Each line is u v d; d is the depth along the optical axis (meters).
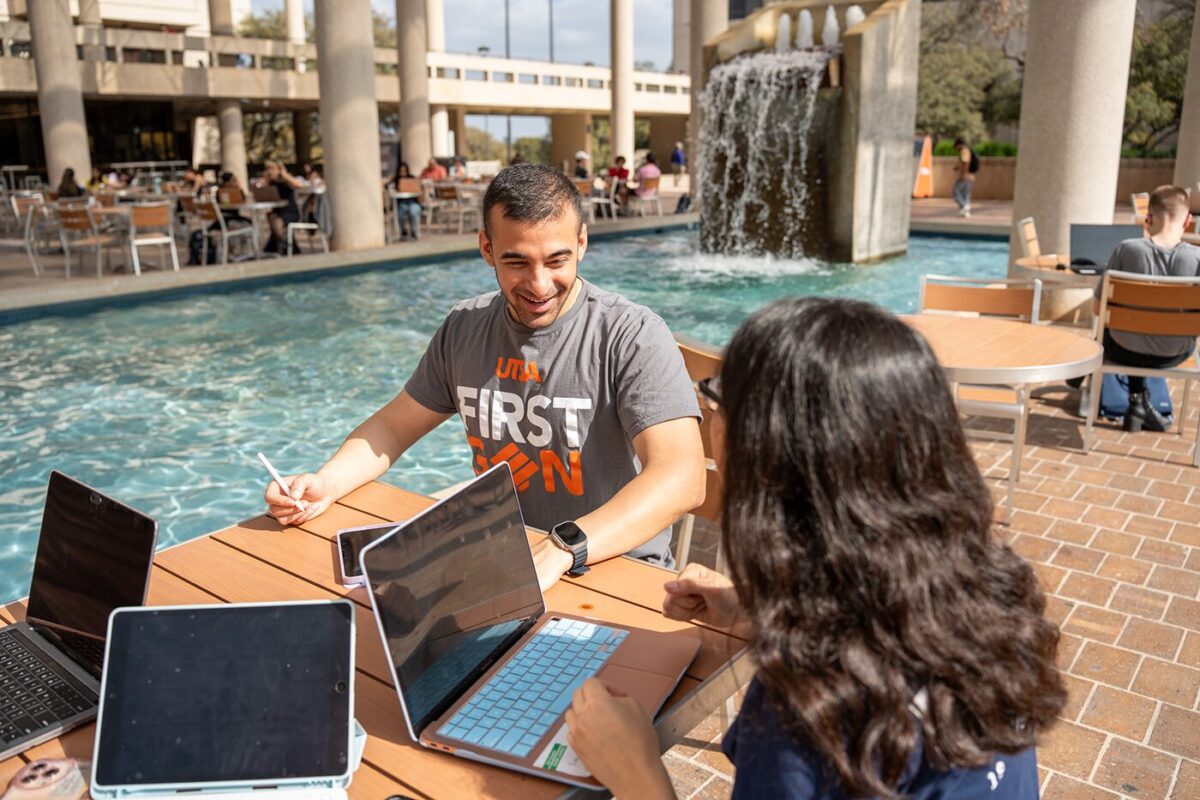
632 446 2.10
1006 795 0.98
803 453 0.92
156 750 1.17
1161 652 2.78
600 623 1.58
